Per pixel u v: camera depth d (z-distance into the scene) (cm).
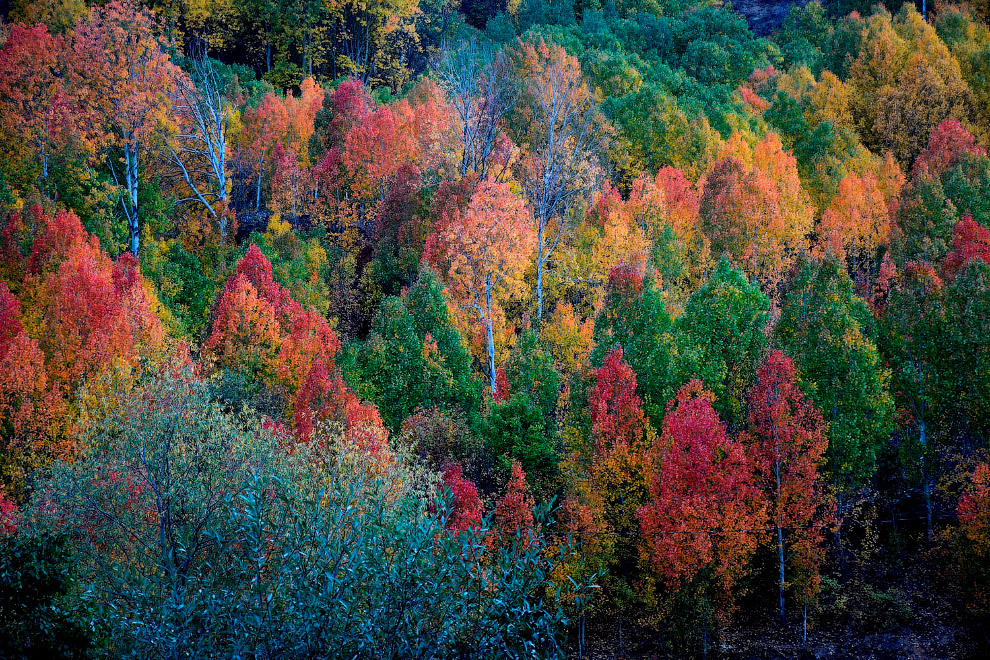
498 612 1850
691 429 4097
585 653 4159
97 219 6831
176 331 5634
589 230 6881
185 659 1814
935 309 4891
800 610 4338
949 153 8681
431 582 1858
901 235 7419
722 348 4912
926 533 4694
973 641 4019
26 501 4044
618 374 4462
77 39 7981
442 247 6412
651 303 5006
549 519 2103
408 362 5209
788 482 4172
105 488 2964
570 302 7044
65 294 4888
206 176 9356
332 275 7012
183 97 8638
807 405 4319
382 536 1986
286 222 8050
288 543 2025
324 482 3042
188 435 3097
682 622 4078
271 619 1834
